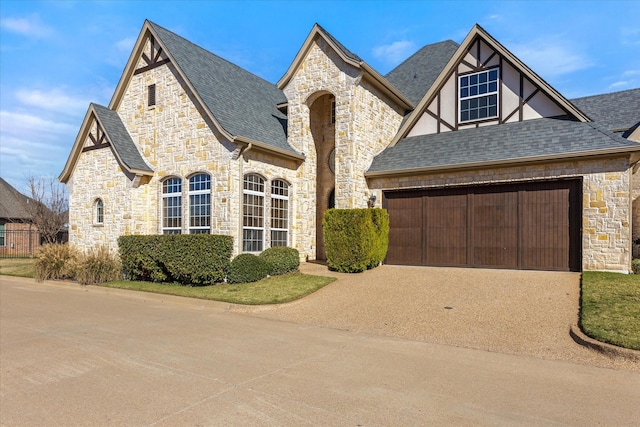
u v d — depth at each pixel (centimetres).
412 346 688
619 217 1163
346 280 1267
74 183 1809
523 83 1462
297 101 1684
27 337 741
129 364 588
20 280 1659
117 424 404
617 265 1161
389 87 1678
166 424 403
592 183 1202
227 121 1458
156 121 1634
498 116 1501
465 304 941
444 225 1462
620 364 588
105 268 1448
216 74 1753
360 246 1361
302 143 1675
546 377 540
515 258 1328
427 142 1594
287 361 603
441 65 2041
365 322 852
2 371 561
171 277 1376
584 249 1207
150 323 859
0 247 3216
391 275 1303
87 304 1095
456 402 458
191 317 924
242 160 1444
